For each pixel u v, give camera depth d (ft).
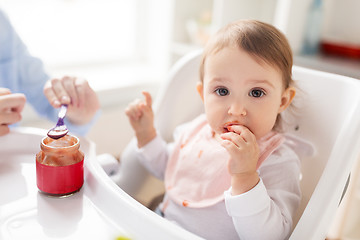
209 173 2.57
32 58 3.40
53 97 2.56
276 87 2.28
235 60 2.24
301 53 4.95
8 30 3.22
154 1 5.80
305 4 4.77
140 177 3.11
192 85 3.10
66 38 5.57
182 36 5.61
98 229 1.72
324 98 2.48
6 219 1.73
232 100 2.28
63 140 1.97
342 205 4.68
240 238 2.16
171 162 2.84
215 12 5.00
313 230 1.84
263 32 2.32
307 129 2.55
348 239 4.80
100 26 5.83
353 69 4.07
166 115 3.09
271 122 2.32
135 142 3.06
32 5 5.09
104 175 2.05
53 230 1.69
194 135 2.87
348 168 1.99
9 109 2.40
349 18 5.27
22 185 2.02
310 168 2.53
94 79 5.46
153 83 5.66
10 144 2.33
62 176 1.89
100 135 5.29
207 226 2.45
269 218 2.02
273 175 2.33
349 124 2.08
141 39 6.22
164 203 2.80
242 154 1.99
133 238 1.67
